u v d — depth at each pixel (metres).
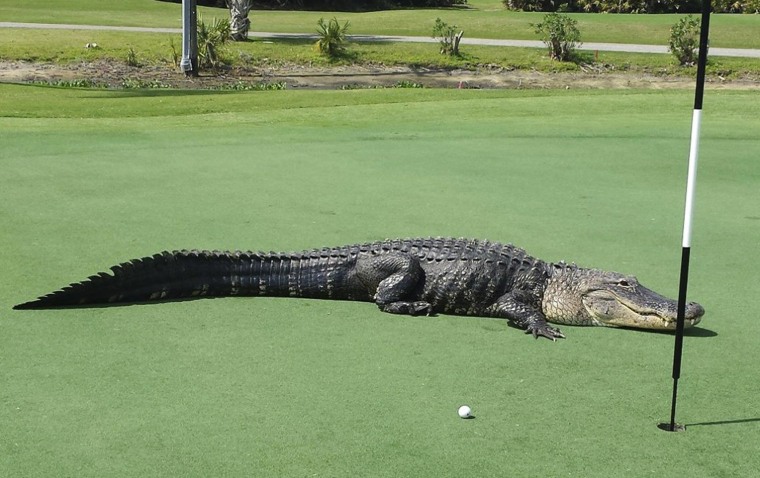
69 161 11.64
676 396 5.11
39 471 4.35
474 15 43.41
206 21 37.88
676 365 4.87
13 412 4.93
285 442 4.67
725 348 6.04
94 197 9.74
